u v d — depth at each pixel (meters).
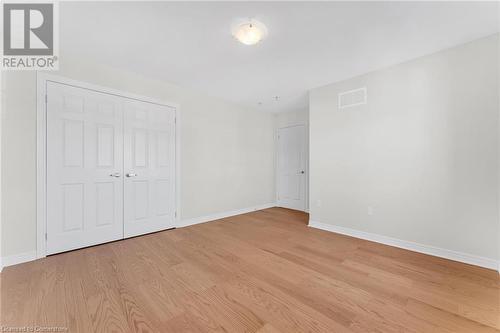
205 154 3.78
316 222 3.42
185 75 2.96
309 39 2.07
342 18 1.76
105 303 1.52
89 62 2.53
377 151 2.74
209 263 2.17
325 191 3.30
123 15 1.73
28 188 2.16
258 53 2.35
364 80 2.86
